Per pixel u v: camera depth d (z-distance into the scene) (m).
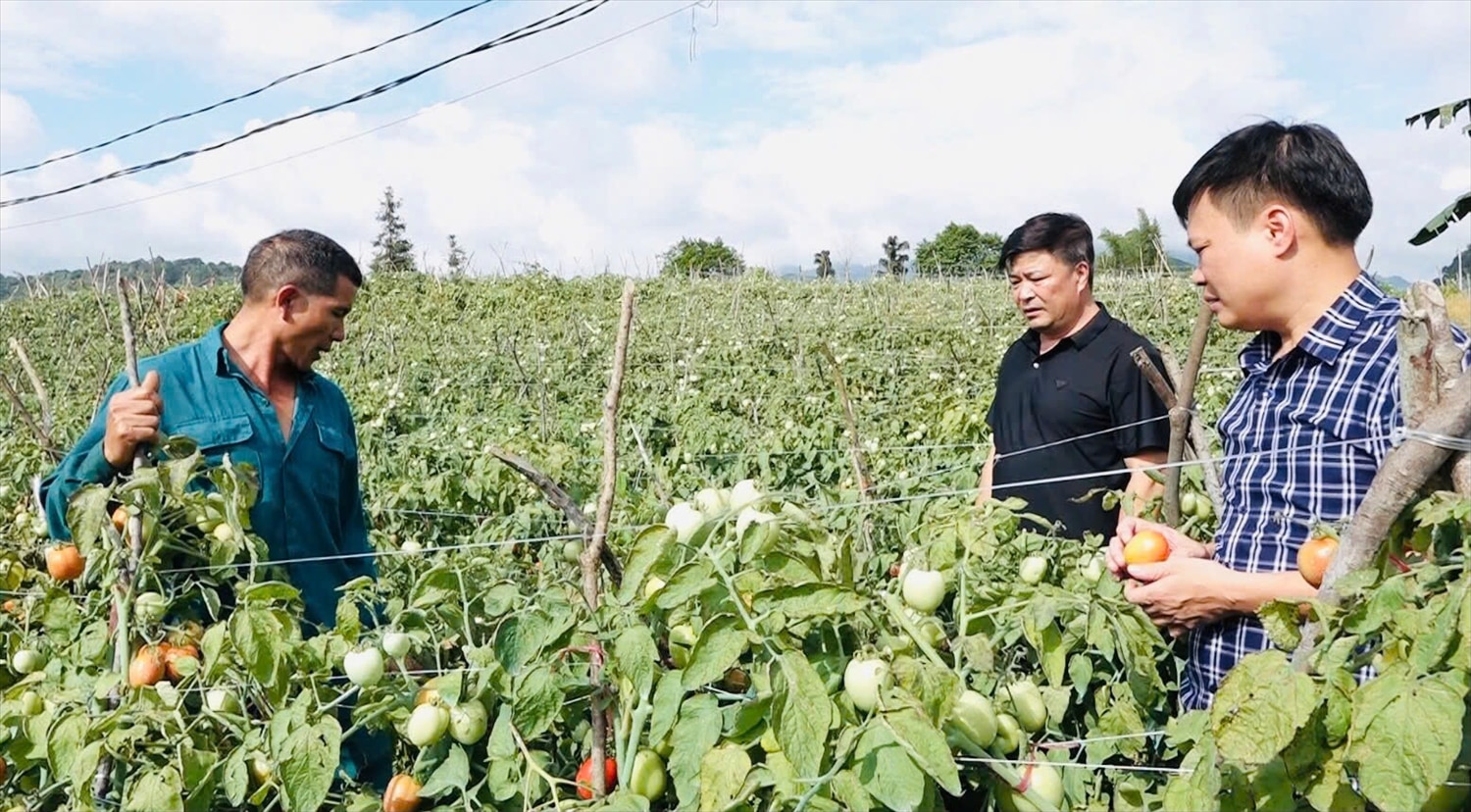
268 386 3.14
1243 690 1.50
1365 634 1.52
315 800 2.01
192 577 2.76
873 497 3.63
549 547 3.68
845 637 1.96
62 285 21.02
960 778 1.89
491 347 14.32
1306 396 2.03
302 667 2.25
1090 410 3.48
